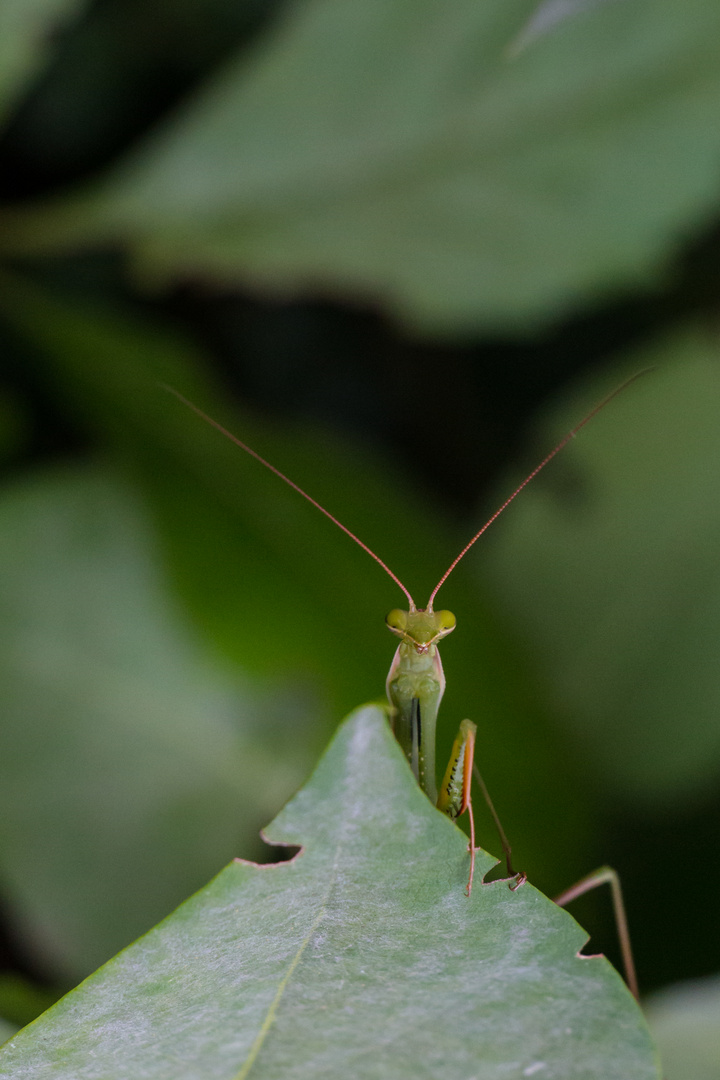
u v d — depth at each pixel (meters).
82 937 0.41
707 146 0.42
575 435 0.42
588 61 0.42
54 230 0.42
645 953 0.41
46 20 0.41
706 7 0.41
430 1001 0.32
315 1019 0.32
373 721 0.37
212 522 0.41
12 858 0.41
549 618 0.41
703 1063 0.38
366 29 0.42
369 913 0.35
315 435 0.42
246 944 0.35
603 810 0.41
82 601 0.41
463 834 0.37
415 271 0.42
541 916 0.34
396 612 0.40
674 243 0.42
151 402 0.41
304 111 0.42
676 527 0.41
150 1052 0.31
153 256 0.42
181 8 0.44
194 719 0.41
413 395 0.45
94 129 0.44
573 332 0.44
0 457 0.42
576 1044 0.31
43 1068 0.32
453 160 0.42
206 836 0.41
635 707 0.41
